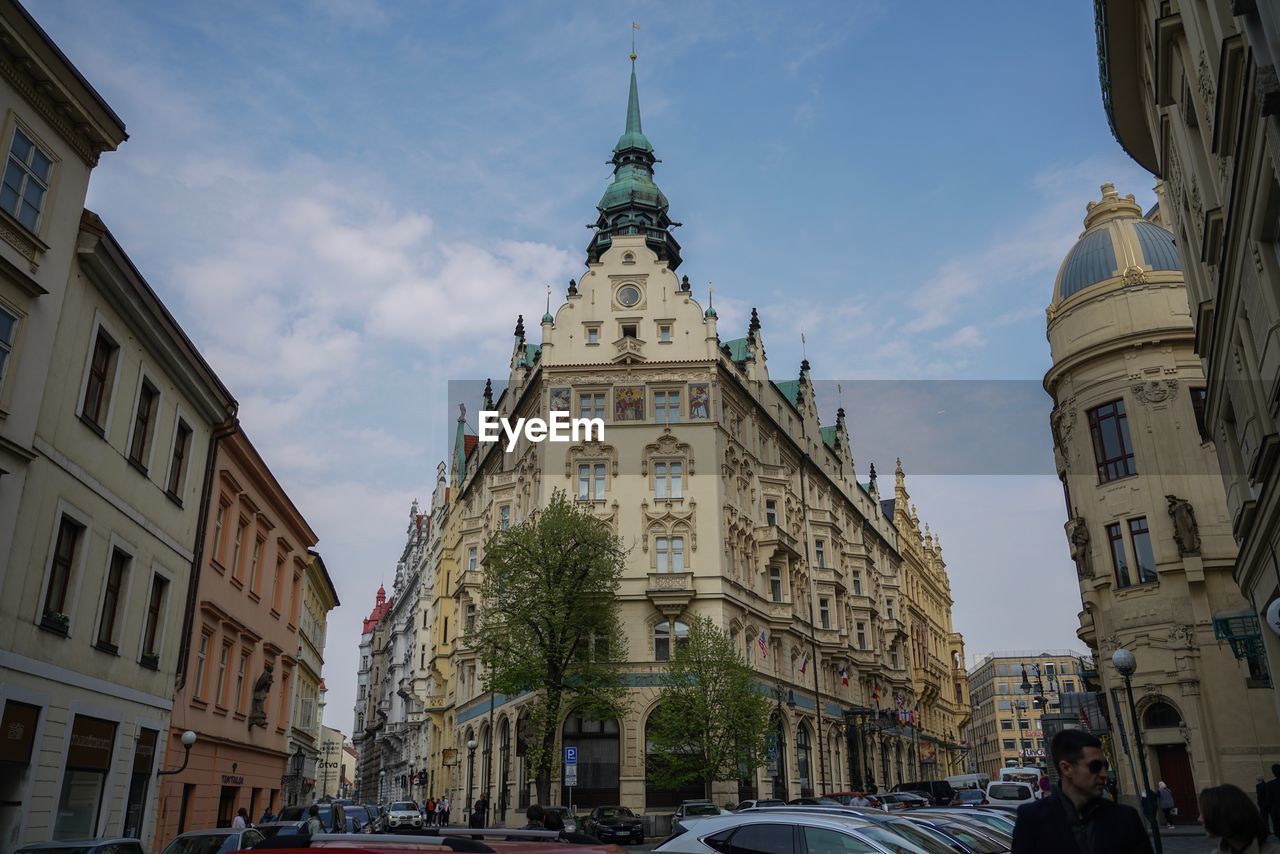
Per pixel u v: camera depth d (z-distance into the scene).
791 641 57.12
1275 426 18.47
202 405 28.72
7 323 18.53
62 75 19.38
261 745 36.34
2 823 18.53
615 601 46.12
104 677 22.62
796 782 53.47
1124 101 26.89
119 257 22.08
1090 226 42.47
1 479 18.27
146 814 25.06
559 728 46.09
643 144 62.97
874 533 80.62
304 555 44.03
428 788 72.06
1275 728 32.59
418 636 93.81
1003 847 15.79
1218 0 14.47
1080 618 40.44
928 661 92.25
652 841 40.53
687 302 54.25
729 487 52.91
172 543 26.77
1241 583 26.05
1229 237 17.55
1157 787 34.41
